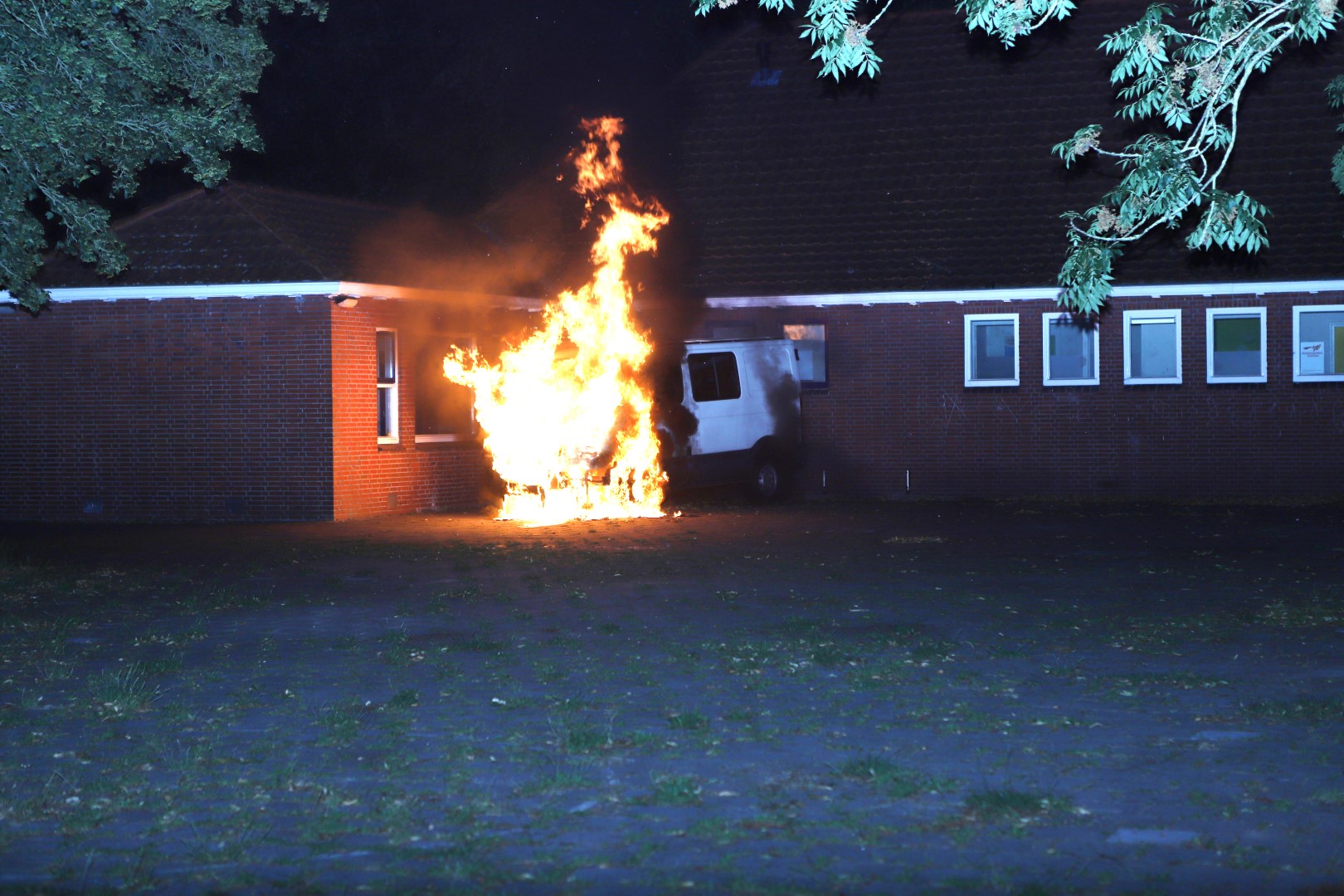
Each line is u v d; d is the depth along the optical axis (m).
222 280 22.17
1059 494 25.58
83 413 23.14
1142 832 6.05
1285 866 5.63
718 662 9.91
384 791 6.82
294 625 11.84
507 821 6.34
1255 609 11.99
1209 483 24.95
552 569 15.41
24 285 15.41
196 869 5.79
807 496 26.66
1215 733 7.71
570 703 8.59
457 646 10.60
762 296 26.62
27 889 5.55
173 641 11.05
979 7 11.87
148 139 15.34
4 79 13.72
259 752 7.61
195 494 22.67
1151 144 11.59
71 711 8.64
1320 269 24.31
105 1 14.15
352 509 22.42
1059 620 11.55
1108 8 28.97
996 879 5.49
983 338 25.98
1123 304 25.19
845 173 28.36
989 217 26.83
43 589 14.05
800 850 5.88
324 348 22.03
